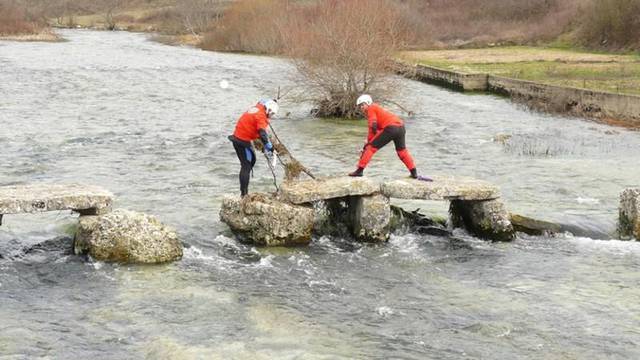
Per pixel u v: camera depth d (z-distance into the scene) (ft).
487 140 83.15
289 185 43.57
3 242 41.45
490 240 44.19
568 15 222.69
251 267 38.47
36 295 33.99
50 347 28.66
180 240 41.06
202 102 111.34
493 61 167.53
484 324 31.48
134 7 401.70
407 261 40.29
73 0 413.18
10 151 70.38
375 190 43.65
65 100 108.88
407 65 108.17
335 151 74.95
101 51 204.54
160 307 32.76
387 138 45.70
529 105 111.14
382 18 107.34
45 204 38.34
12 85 122.72
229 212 42.55
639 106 93.66
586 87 113.29
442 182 44.88
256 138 43.78
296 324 31.40
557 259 40.96
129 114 97.96
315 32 103.24
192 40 264.93
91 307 32.63
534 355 28.94
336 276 37.60
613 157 72.95
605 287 36.55
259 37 210.79
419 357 28.58
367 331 30.89
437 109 110.63
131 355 28.14
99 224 38.50
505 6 250.16
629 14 186.70
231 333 30.27
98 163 65.67
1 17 268.62
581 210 51.08
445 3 261.44
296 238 42.14
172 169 63.52
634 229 44.47
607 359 28.68
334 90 98.73
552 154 74.33
